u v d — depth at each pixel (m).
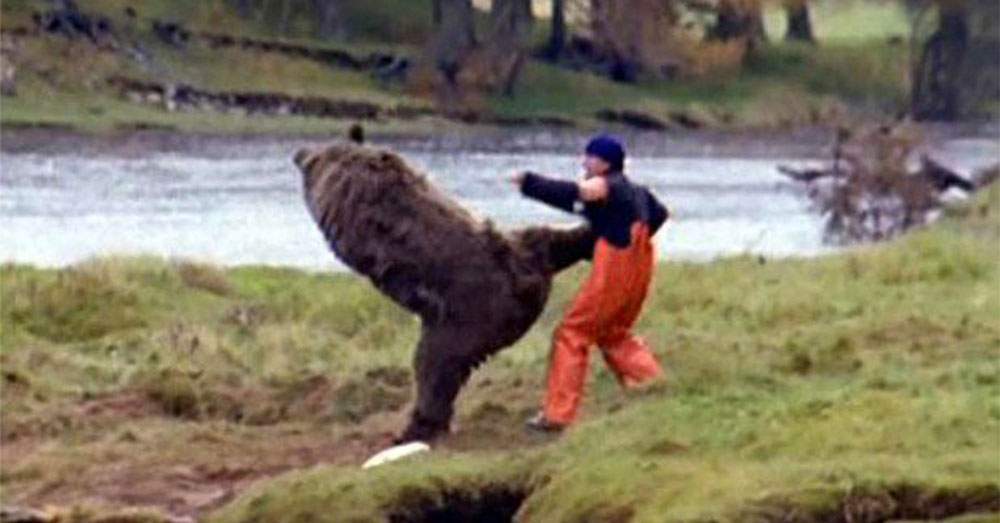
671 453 30.56
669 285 54.94
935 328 42.25
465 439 36.38
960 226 74.31
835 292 52.56
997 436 29.73
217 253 81.38
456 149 155.12
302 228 93.00
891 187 89.69
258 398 42.28
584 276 55.25
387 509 30.66
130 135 151.38
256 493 31.91
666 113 199.12
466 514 31.09
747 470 28.81
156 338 49.03
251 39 183.88
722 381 35.78
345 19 198.50
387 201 35.28
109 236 87.94
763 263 61.31
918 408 31.23
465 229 35.41
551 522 29.22
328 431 39.84
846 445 29.86
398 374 43.78
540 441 35.41
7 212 96.75
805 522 27.20
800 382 35.41
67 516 33.56
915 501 27.31
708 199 119.75
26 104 157.62
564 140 171.88
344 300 54.62
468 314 35.34
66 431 40.50
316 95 175.38
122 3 181.62
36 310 51.19
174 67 173.75
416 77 187.75
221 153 141.00
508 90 192.25
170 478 36.19
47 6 173.62
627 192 35.12
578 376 35.44
